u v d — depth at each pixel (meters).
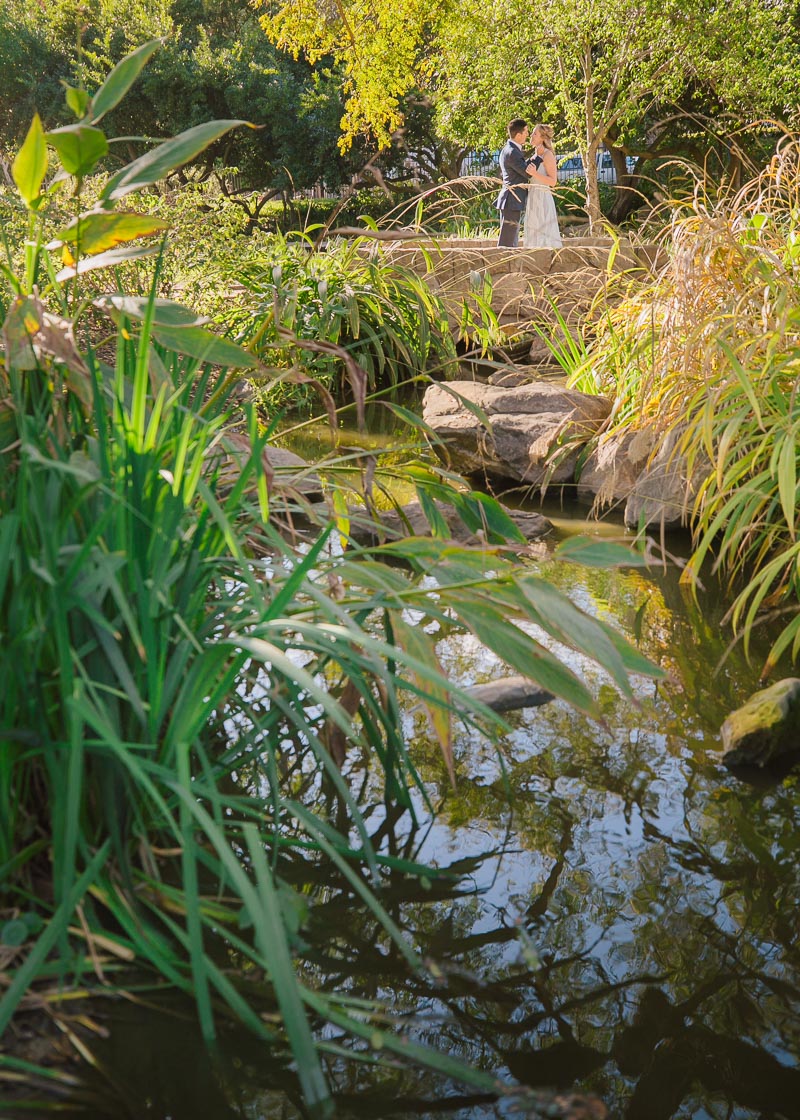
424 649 1.84
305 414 6.20
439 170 21.50
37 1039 1.35
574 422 4.51
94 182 5.11
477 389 5.52
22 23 24.83
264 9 26.00
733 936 1.67
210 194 6.88
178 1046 1.36
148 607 1.54
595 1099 1.31
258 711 2.34
